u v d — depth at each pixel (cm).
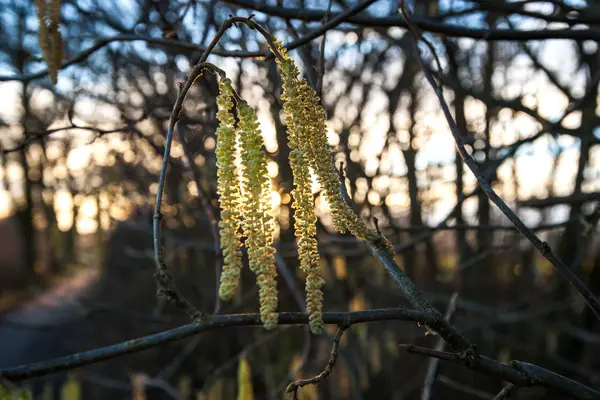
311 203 119
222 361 712
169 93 406
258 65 436
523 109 351
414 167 692
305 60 249
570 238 711
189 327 117
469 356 129
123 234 852
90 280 1027
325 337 327
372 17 239
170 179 591
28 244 1504
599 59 571
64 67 237
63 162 653
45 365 109
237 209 113
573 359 741
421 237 299
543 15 244
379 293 690
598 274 725
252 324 120
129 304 836
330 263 445
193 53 291
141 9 338
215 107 321
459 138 151
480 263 790
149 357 783
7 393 106
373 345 464
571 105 350
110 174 502
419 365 710
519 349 752
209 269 704
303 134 121
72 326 1002
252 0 247
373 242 144
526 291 786
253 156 112
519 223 141
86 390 779
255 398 620
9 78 251
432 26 243
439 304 758
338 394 473
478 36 242
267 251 114
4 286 1459
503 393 132
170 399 700
